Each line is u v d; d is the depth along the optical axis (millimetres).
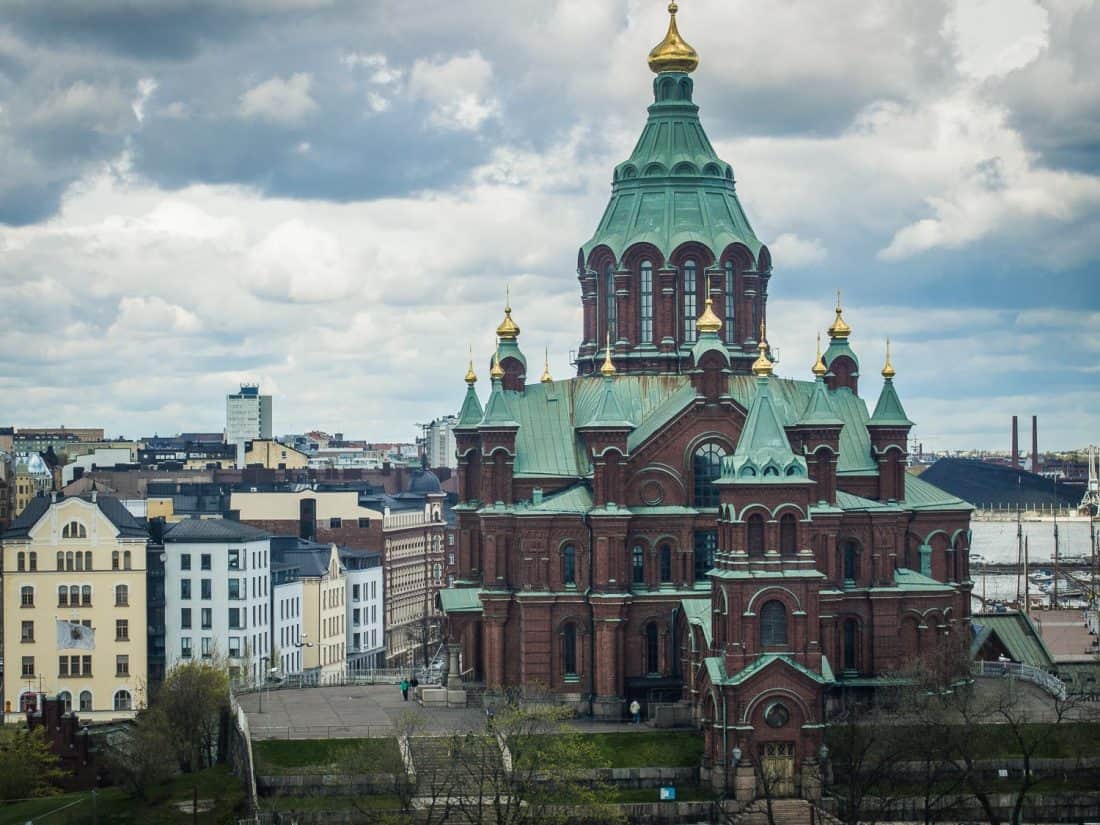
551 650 187625
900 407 199625
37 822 164375
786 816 159875
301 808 155250
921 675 177875
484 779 155375
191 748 186500
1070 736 170375
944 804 159125
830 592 187000
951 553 199000
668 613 188500
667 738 172250
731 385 197625
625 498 189250
